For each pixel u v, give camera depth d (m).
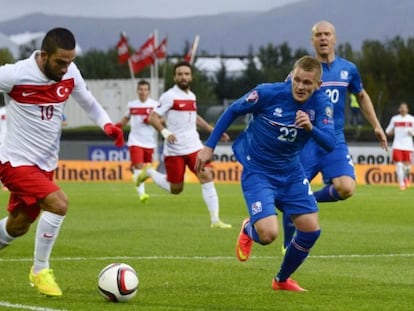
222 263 22.34
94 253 24.20
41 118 17.16
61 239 27.42
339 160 23.95
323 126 17.62
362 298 17.42
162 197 46.84
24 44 114.88
